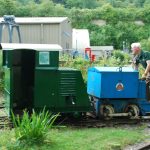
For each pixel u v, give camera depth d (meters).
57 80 11.18
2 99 16.55
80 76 11.40
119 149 9.02
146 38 98.44
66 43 38.69
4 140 8.80
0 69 18.72
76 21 103.69
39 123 8.93
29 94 11.47
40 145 8.73
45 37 36.44
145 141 9.81
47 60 11.10
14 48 10.98
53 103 11.17
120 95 12.07
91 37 97.81
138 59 12.54
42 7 108.12
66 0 136.38
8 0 100.38
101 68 12.28
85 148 8.73
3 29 34.62
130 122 11.92
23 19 37.72
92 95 12.53
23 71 11.56
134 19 102.50
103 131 10.58
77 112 11.43
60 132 10.25
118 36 97.25
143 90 12.27
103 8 102.94
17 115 10.36
